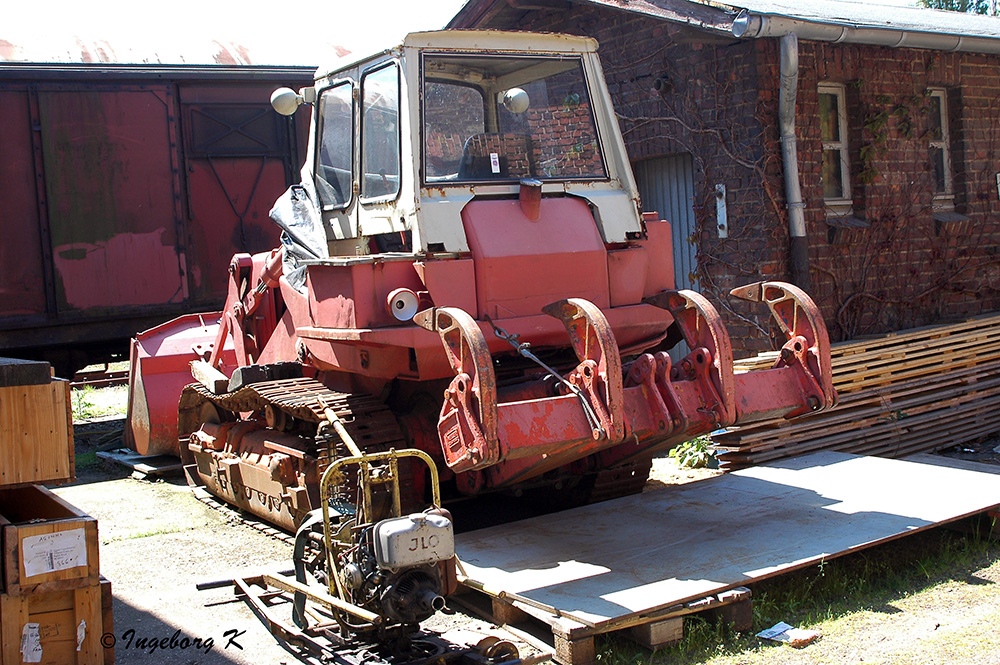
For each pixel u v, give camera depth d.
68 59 11.46
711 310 5.27
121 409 12.70
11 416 4.10
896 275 9.38
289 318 6.73
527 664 4.19
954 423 8.41
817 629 4.62
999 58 10.23
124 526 7.17
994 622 4.57
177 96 11.45
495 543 5.52
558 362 6.05
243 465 6.96
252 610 5.19
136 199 11.27
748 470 7.00
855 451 7.84
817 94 8.80
